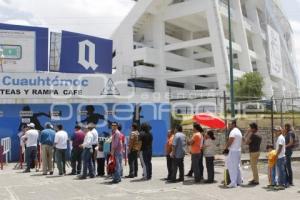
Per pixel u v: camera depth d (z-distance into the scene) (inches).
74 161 633.6
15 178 599.8
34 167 729.6
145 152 570.9
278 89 3631.9
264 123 1224.8
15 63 1107.3
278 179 488.1
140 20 3011.8
